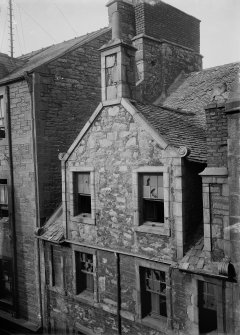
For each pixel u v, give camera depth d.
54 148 12.83
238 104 7.06
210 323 8.23
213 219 7.64
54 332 11.88
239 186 7.16
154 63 13.38
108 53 9.87
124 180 9.52
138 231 9.18
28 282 12.88
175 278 8.37
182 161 8.20
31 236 12.66
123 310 9.71
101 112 10.05
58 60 12.96
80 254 11.12
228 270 7.12
